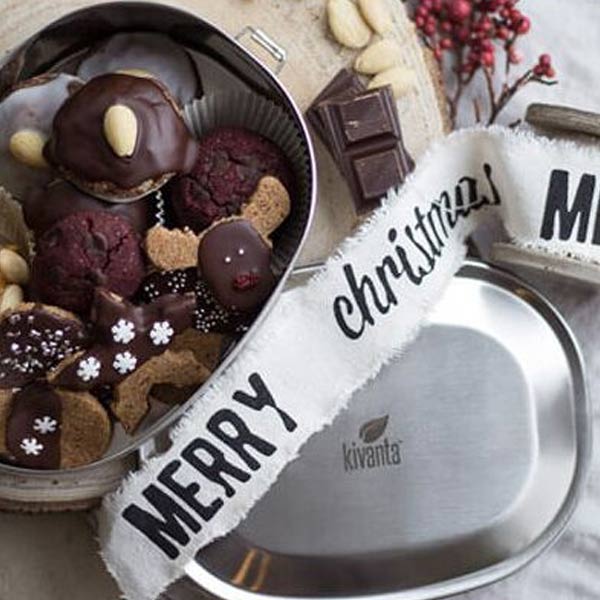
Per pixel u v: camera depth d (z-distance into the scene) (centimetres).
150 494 102
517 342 109
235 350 99
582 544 113
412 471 108
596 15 113
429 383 108
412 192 104
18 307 97
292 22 105
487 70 109
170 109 98
